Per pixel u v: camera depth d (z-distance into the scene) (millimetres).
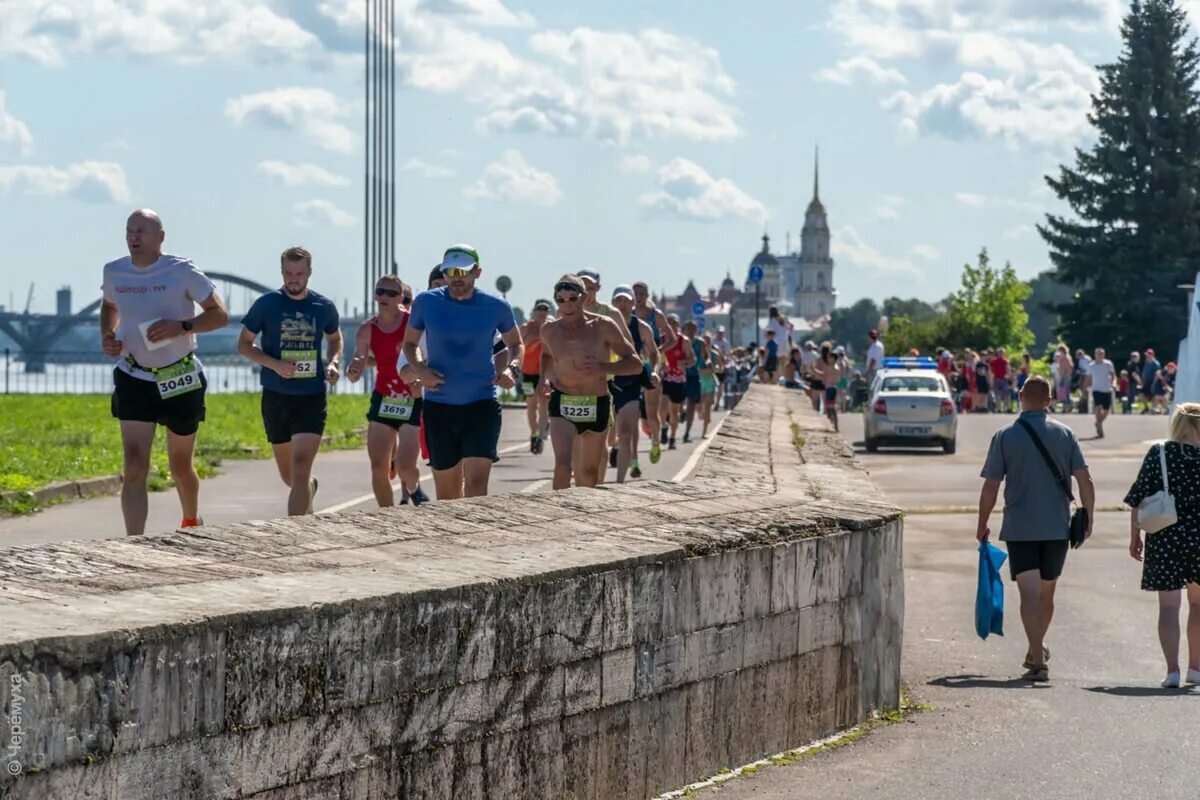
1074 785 10836
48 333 164000
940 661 16516
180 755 6383
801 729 11555
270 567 7902
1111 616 19594
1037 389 16344
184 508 15875
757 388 47312
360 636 7238
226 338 159750
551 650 8555
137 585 7102
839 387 82875
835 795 10195
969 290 195750
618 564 9086
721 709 10367
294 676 6906
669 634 9672
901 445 53656
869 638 12578
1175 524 15688
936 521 29656
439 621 7719
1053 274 140875
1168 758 11805
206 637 6473
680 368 39219
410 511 10188
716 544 10172
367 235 89500
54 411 60094
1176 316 134375
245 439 42438
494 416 16531
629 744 9320
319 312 17375
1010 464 16219
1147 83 138750
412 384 18094
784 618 11148
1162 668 16391
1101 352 58000
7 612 6285
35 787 5809
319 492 28609
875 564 12594
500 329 16484
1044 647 15727
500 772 8219
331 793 7148
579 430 19109
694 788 10055
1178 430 15852
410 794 7598
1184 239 135875
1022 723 13094
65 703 5906
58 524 23719
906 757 11469
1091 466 43281
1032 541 16047
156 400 15312
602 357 18906
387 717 7438
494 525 9977
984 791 10555
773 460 17562
